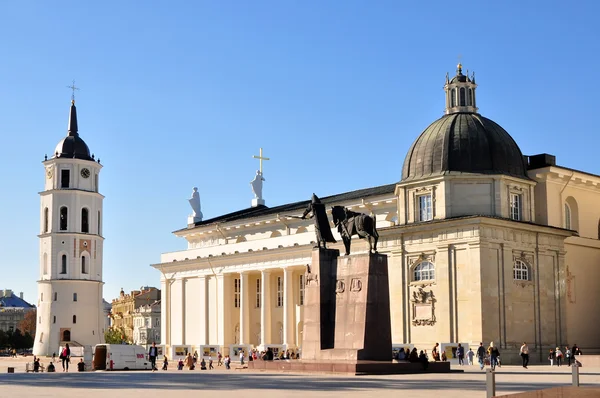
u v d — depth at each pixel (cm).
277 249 8775
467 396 2745
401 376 4162
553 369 5562
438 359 6162
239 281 9669
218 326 9600
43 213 14038
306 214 4797
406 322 7050
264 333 8950
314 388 3194
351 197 8575
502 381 3844
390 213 8069
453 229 6781
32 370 8862
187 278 10162
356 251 7594
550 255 7138
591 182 7700
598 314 7625
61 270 13712
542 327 6944
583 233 7644
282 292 9081
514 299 6775
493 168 6975
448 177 6931
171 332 10288
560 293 7156
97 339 13775
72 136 14525
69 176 14075
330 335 4603
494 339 6569
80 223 13950
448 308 6731
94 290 13850
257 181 11744
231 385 3434
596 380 3962
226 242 10300
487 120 7288
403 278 7100
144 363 7894
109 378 4328
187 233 10900
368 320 4403
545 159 7381
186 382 3731
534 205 7281
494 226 6712
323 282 4622
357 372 4209
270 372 4712
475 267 6600
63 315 13488
